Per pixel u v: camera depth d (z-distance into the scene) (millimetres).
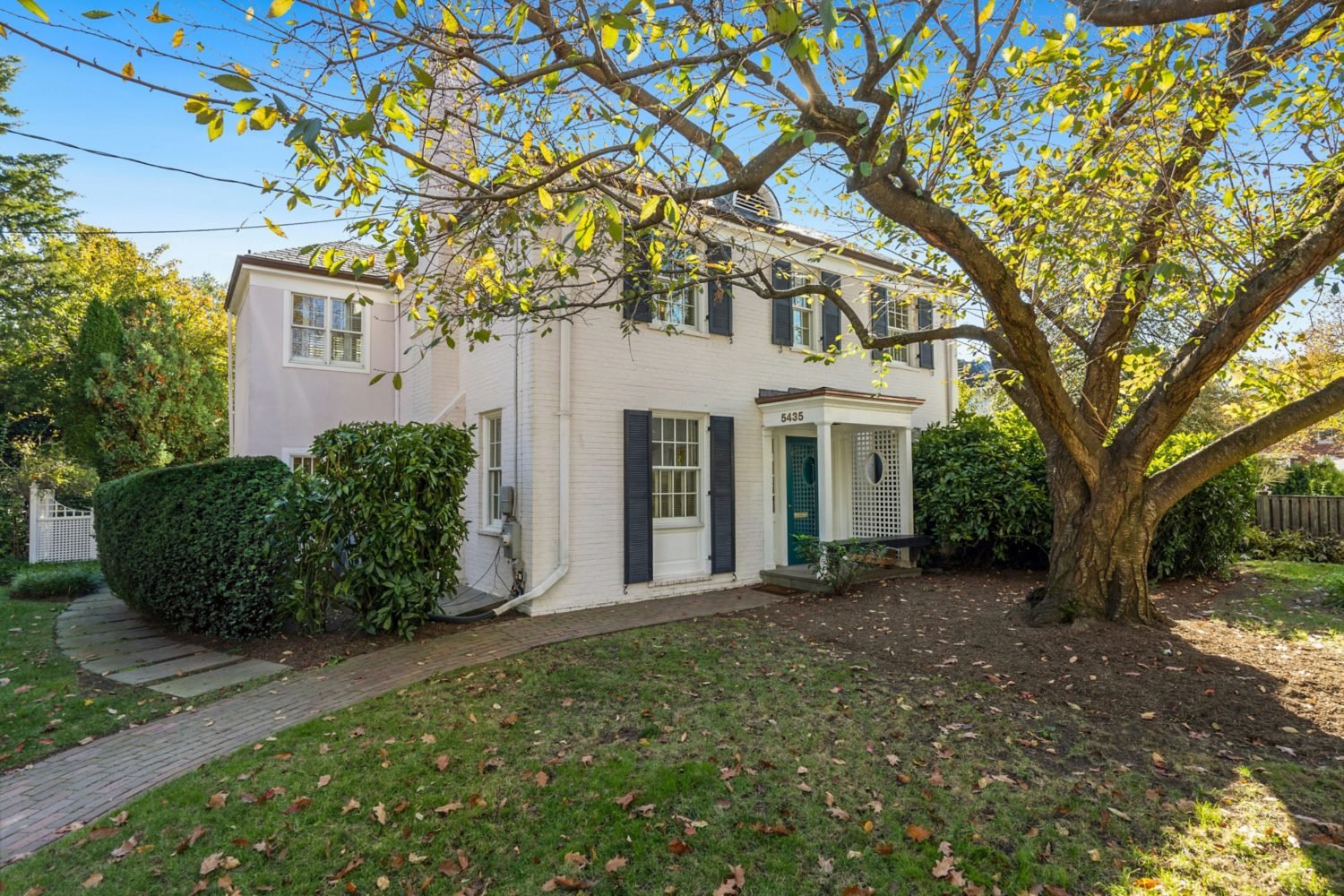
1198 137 6031
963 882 2930
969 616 7633
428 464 7441
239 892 2910
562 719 4785
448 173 3857
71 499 15281
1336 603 8078
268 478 7340
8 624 8195
